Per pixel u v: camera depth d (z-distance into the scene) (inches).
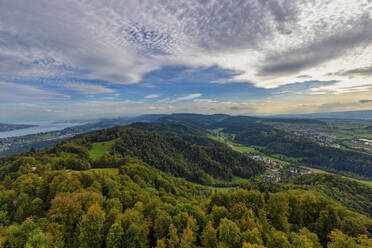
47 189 2667.3
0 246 1616.6
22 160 3804.1
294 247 1748.3
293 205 2706.7
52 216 1932.8
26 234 1718.8
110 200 2415.1
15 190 2512.3
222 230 1902.1
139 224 2025.1
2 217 1990.7
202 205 3196.4
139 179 3983.8
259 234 1913.1
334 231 2078.0
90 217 1884.8
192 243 1907.0
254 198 2640.3
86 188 2780.5
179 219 2102.6
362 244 1838.1
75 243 1822.1
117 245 1802.4
